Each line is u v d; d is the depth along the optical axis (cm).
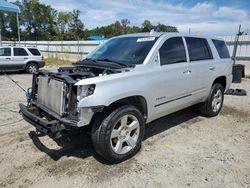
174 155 382
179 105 457
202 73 496
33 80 408
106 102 319
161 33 440
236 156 381
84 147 405
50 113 348
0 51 1300
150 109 392
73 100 323
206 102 546
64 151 391
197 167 348
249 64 1334
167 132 474
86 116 313
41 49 3369
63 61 2269
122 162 360
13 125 500
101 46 496
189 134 466
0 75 1302
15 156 374
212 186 306
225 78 584
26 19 7038
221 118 564
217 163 359
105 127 330
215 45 563
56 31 6981
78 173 331
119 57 422
